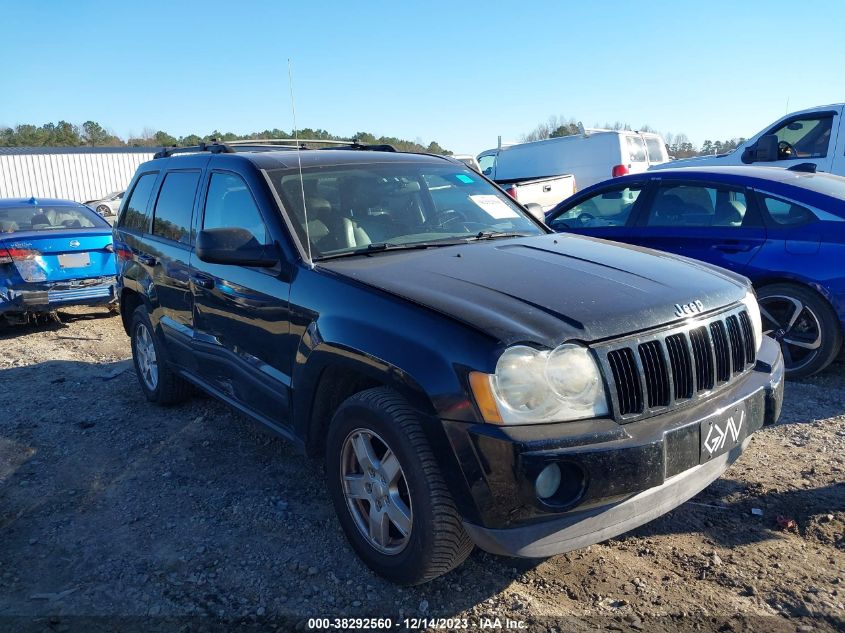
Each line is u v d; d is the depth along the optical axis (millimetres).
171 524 3666
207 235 3422
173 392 5230
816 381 5438
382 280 3102
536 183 14219
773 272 5410
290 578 3145
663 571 3084
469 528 2646
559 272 3191
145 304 5215
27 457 4617
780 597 2867
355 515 3131
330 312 3129
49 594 3102
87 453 4633
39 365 6824
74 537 3590
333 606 2938
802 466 3982
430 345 2672
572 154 15875
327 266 3369
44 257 8164
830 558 3119
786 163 9398
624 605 2865
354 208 3893
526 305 2797
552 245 3791
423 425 2666
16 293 8039
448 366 2596
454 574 3113
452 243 3820
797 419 4691
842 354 5531
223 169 4270
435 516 2701
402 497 2920
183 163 4883
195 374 4609
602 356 2631
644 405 2691
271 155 4180
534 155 16578
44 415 5367
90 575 3236
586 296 2898
